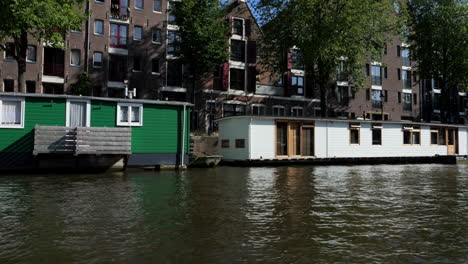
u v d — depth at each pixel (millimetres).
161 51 30594
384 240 5395
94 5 28547
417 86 44000
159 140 17688
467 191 10672
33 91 26922
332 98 38281
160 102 17531
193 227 6051
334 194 9891
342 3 26109
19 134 15273
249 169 19406
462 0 34969
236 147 23312
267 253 4742
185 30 26094
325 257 4609
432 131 29109
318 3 25750
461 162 28844
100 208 7621
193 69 27141
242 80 33531
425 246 5125
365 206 8070
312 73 28875
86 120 16250
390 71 42000
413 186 11836
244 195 9594
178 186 11406
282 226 6168
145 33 30188
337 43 25172
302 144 23797
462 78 36219
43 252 4699
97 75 28453
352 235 5648
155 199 8844
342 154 25047
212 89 31797
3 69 25906
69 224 6195
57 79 27453
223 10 27688
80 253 4672
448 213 7367
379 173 17078
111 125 16719
